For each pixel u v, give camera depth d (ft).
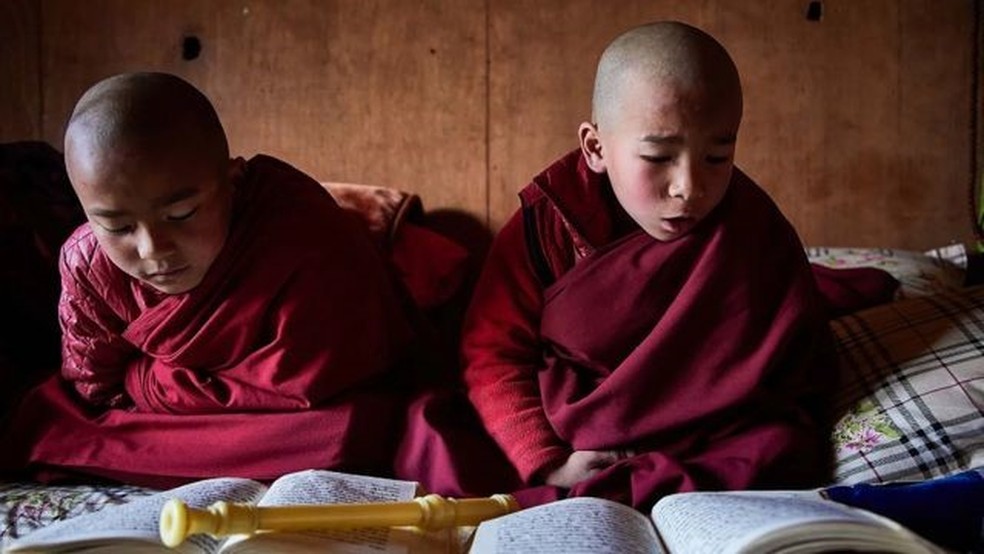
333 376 4.53
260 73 6.61
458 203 6.60
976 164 6.40
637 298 4.42
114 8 6.62
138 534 3.08
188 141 3.97
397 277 5.38
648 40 4.13
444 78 6.55
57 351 5.45
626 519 3.38
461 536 3.64
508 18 6.50
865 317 5.06
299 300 4.46
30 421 4.73
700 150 4.03
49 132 6.68
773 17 6.41
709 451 4.33
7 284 5.23
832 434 4.49
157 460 4.50
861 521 2.79
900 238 6.48
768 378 4.48
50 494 4.40
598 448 4.34
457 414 4.89
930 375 4.42
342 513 3.25
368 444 4.56
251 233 4.43
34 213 5.47
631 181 4.17
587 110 6.49
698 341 4.34
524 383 4.61
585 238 4.57
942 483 3.46
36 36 6.66
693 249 4.35
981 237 6.34
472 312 4.86
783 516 2.86
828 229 6.49
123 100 3.91
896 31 6.38
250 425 4.48
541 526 3.25
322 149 6.63
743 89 6.46
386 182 6.63
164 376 4.60
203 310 4.46
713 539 2.89
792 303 4.38
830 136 6.45
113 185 3.86
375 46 6.57
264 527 3.12
